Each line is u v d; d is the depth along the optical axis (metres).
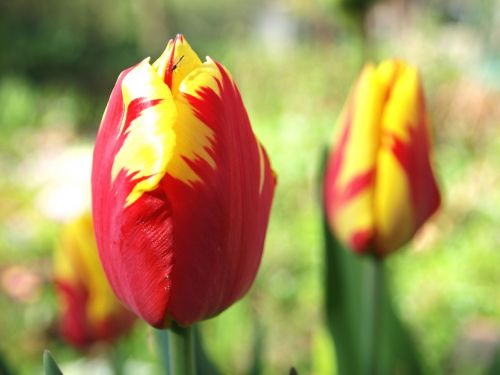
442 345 0.78
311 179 1.23
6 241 1.10
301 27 2.46
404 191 0.36
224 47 2.27
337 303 0.44
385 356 0.46
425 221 0.38
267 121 1.62
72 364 0.68
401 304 0.87
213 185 0.24
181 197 0.24
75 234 0.46
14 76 2.21
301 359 0.77
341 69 1.76
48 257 1.06
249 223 0.25
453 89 1.44
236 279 0.25
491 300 0.87
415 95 0.36
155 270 0.24
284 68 1.84
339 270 0.44
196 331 0.40
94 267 0.45
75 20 2.39
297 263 0.98
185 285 0.25
